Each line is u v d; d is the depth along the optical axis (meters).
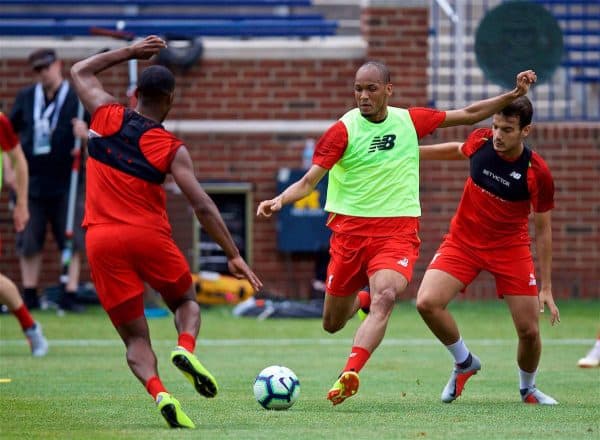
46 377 32.25
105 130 22.45
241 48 58.28
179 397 28.16
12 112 51.03
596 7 70.12
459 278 26.98
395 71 58.72
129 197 22.19
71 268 52.34
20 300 37.81
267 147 58.38
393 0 58.41
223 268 58.03
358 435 21.58
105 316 51.38
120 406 26.20
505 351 40.78
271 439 20.88
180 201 56.28
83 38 63.53
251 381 31.70
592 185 58.72
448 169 57.94
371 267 25.55
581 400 28.09
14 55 57.84
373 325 24.33
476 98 68.06
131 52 23.42
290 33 60.28
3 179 50.75
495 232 26.81
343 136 26.06
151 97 22.72
